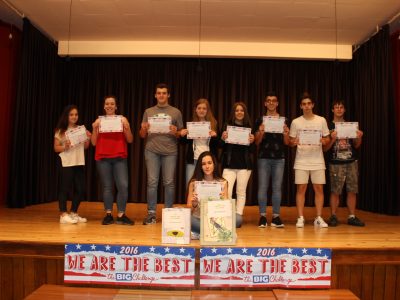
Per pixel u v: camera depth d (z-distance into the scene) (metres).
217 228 2.69
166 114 3.56
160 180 5.88
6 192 4.97
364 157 5.32
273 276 2.61
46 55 5.45
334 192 3.69
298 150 3.62
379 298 2.68
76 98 6.06
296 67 6.00
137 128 5.98
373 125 5.08
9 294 2.70
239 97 5.95
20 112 4.80
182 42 5.68
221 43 5.67
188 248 2.60
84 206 5.21
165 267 2.61
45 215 4.14
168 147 3.54
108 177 3.55
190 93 5.97
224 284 2.60
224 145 3.62
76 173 3.62
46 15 4.82
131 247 2.62
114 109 3.54
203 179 3.09
